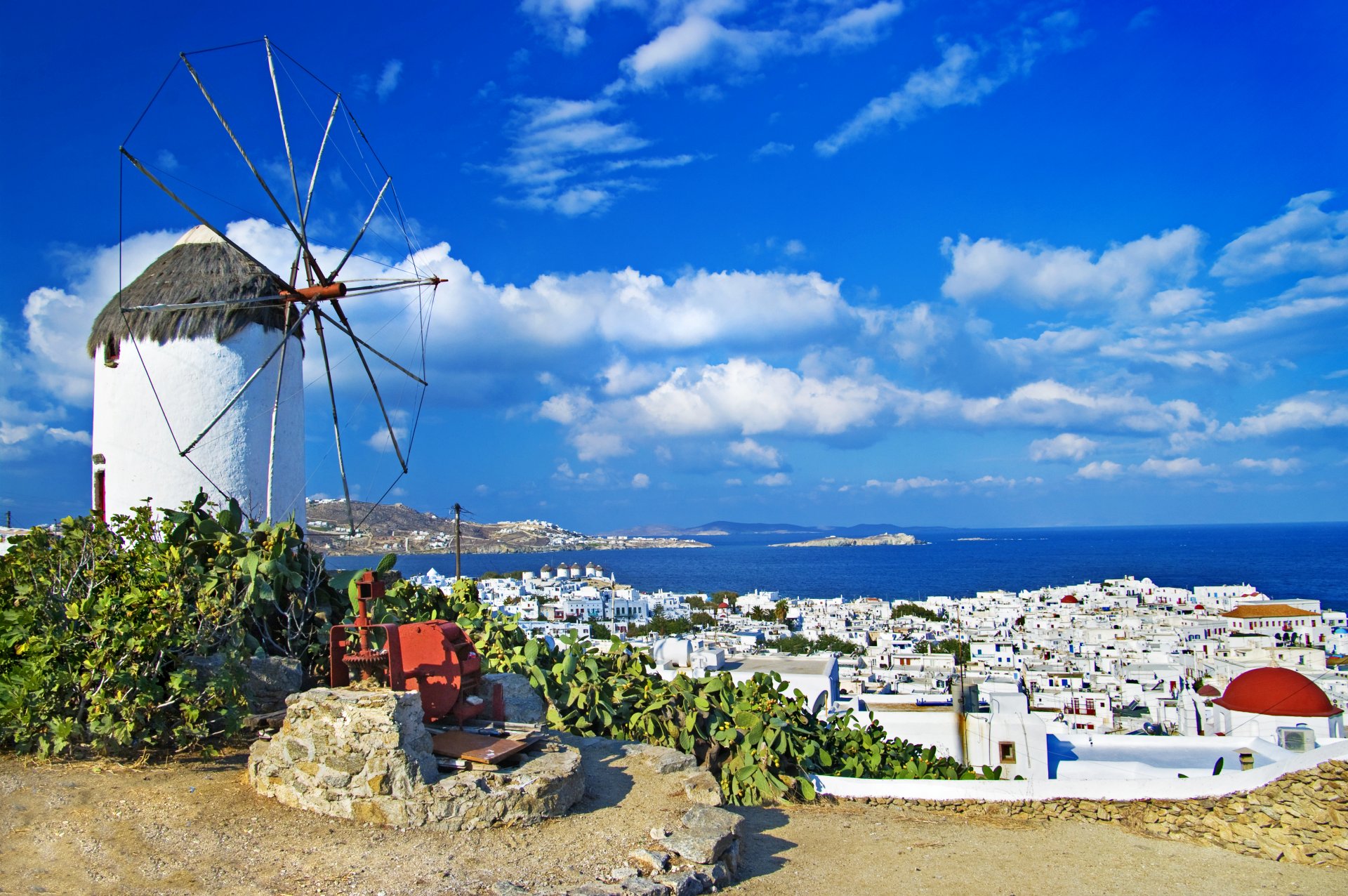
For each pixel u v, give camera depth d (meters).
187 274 14.88
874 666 73.12
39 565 9.96
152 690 8.77
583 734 10.83
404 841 7.19
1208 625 102.31
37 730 8.67
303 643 11.02
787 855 8.60
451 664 8.98
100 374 14.88
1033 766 16.92
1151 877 8.55
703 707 11.18
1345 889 8.31
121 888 6.24
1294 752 15.96
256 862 6.77
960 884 8.08
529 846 7.27
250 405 14.93
